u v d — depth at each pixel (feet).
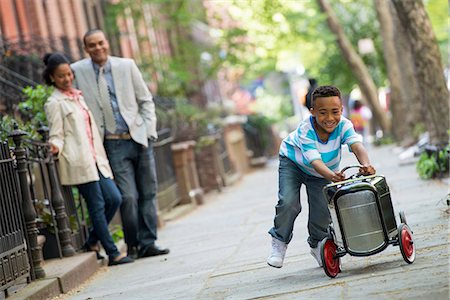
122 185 42.27
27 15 72.74
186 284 32.19
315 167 27.96
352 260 30.30
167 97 91.35
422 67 60.03
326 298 24.79
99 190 40.98
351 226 27.25
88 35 42.04
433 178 54.49
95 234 41.70
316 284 27.20
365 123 160.35
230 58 116.67
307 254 33.73
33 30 73.82
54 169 40.11
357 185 27.17
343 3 141.59
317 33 120.37
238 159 112.47
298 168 29.55
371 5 139.74
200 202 73.61
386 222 27.40
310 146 28.27
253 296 27.27
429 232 32.99
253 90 160.97
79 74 42.32
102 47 42.14
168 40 124.88
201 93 120.26
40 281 33.63
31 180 39.68
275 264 30.01
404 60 89.97
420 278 24.90
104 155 41.50
